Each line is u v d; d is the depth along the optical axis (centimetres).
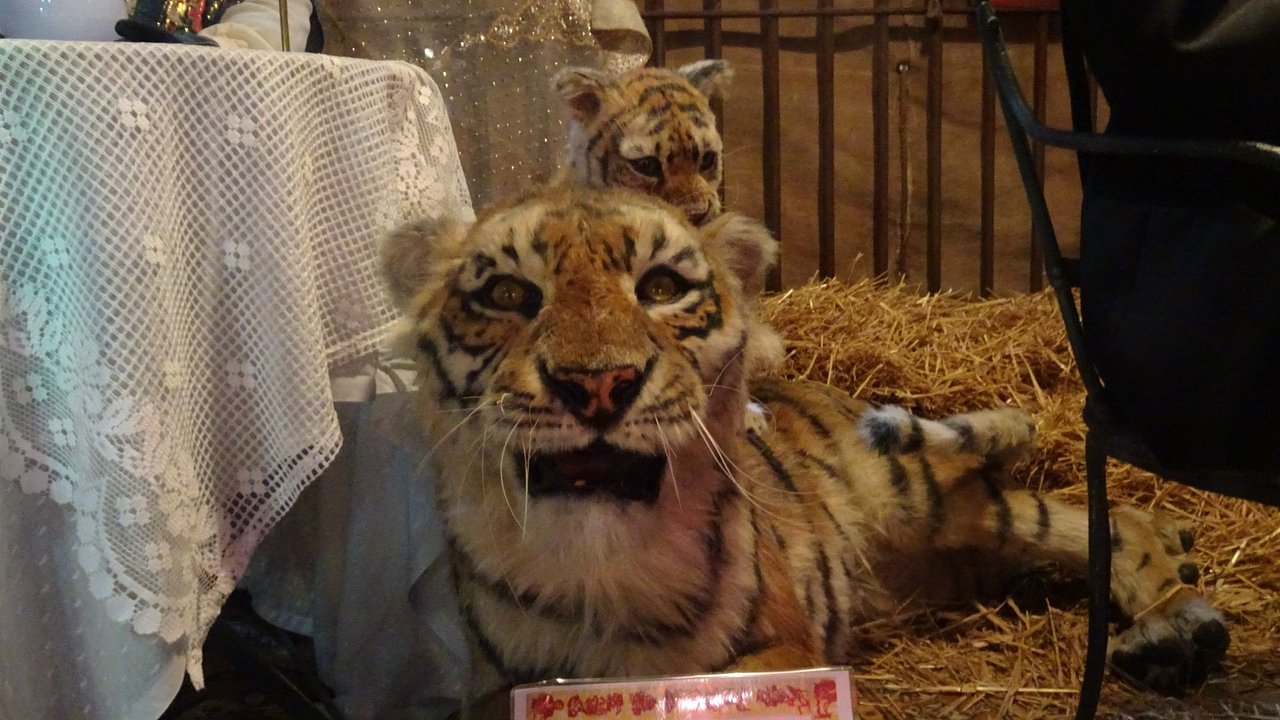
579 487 112
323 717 139
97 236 104
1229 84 100
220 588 114
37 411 105
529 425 109
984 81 294
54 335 105
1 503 104
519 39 220
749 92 290
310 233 119
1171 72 103
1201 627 140
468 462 117
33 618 106
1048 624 153
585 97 212
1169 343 103
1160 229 105
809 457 154
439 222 124
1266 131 100
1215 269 100
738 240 129
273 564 150
